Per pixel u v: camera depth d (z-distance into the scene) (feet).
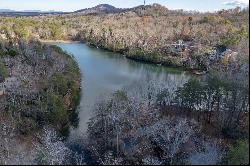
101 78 442.91
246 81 188.55
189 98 288.10
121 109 265.13
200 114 285.84
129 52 617.62
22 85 331.77
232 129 244.63
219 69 324.60
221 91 260.83
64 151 213.25
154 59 569.64
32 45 529.86
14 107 283.38
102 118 258.37
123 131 247.70
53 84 336.70
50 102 283.59
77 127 284.20
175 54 588.91
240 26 330.95
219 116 266.98
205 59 512.22
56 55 475.31
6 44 535.19
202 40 630.33
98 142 242.78
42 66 415.03
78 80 410.31
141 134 238.48
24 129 257.96
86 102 342.85
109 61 571.28
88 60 569.23
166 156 207.82
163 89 357.00
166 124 250.16
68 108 319.06
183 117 275.18
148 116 270.46
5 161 195.00
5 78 357.20
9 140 239.30
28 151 227.20
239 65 207.41
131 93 358.64
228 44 466.70
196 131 251.39
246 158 163.94
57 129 270.26
